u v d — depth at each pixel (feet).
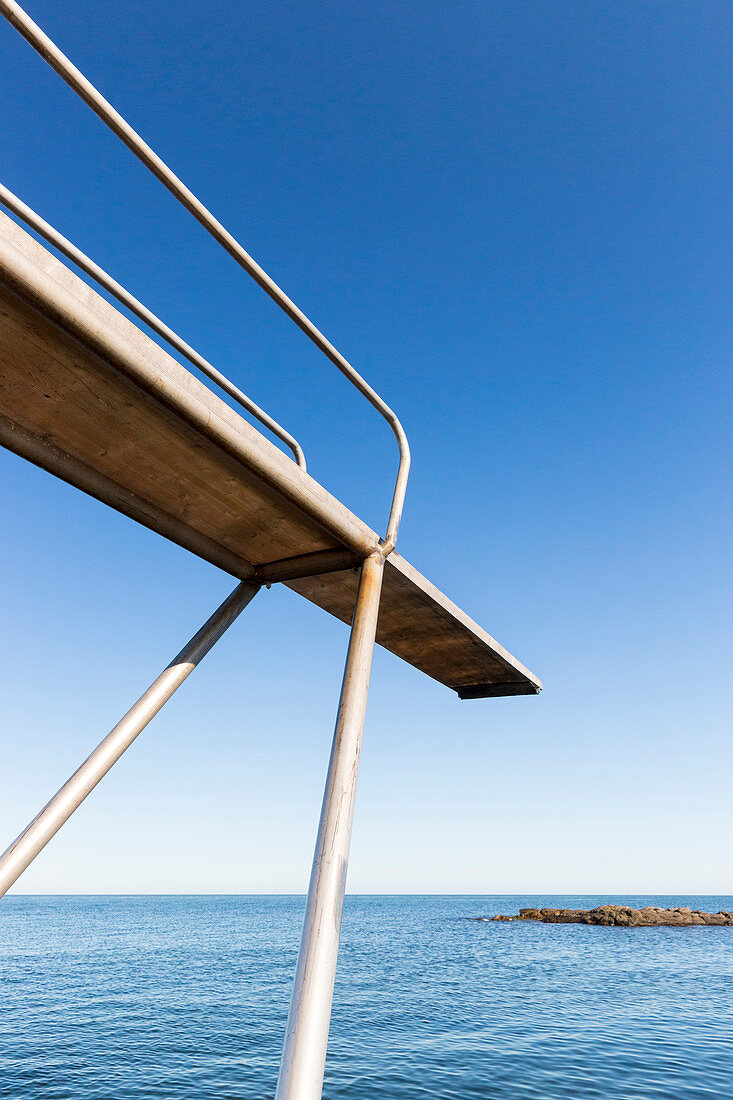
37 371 7.66
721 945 143.84
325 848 7.07
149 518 10.24
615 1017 61.57
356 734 8.20
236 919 271.28
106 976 92.32
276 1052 47.83
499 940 159.12
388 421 11.48
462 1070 41.68
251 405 11.07
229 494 9.71
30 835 7.66
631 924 205.36
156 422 8.25
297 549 11.30
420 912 357.00
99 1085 38.81
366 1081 38.86
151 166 7.91
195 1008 66.33
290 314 9.64
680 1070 41.86
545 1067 42.57
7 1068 42.78
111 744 8.71
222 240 8.70
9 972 97.71
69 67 7.15
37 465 9.03
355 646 9.16
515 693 16.75
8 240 6.12
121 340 6.54
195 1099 36.04
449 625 13.09
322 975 6.22
